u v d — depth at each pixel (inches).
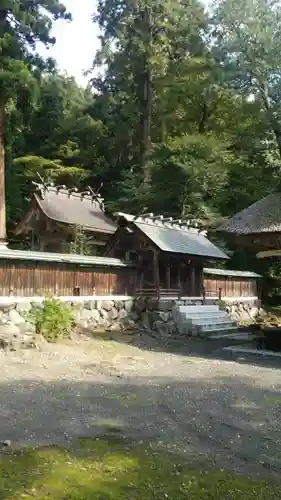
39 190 964.6
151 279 709.9
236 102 1245.7
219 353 524.4
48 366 394.0
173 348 551.8
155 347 552.4
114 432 229.8
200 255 725.9
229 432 236.1
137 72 1251.2
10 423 238.8
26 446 206.2
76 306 603.5
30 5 824.3
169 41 1221.1
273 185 1153.4
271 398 311.1
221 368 425.4
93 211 1073.5
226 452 207.8
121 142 1384.1
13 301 525.0
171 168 1043.3
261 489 171.2
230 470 187.8
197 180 1037.8
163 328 666.2
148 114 1256.8
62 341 518.3
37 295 558.9
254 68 1163.9
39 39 834.2
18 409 265.0
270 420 259.3
